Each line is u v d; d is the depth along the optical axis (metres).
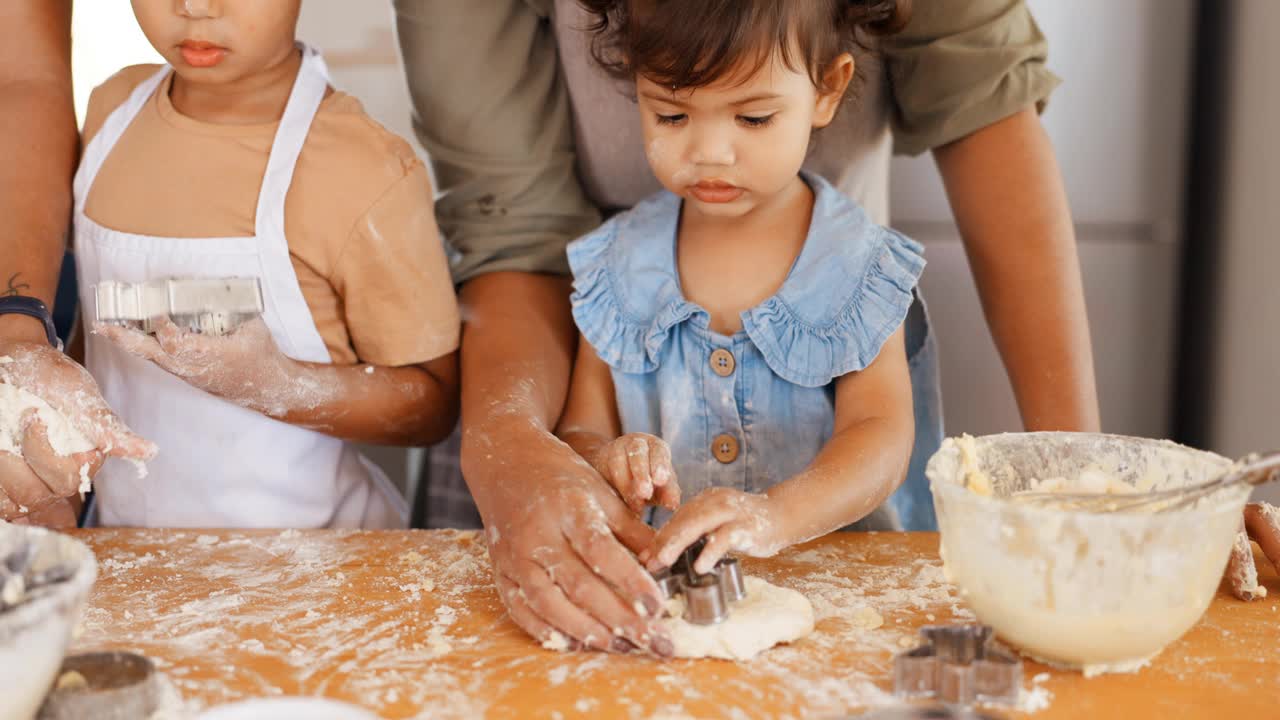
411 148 1.31
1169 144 1.93
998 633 0.82
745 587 0.92
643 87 1.10
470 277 1.45
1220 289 1.91
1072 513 0.75
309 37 2.08
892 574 1.02
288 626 0.91
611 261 1.27
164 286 1.02
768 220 1.21
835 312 1.17
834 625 0.91
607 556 0.88
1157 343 2.00
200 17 1.15
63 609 0.65
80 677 0.72
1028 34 1.39
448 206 1.47
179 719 0.73
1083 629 0.77
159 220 1.27
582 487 0.97
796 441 1.21
